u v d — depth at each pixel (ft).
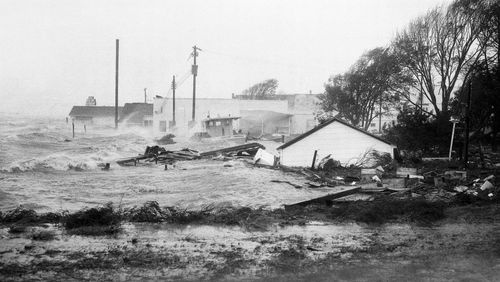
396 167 89.86
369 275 29.53
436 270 30.42
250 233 40.96
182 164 105.81
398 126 118.11
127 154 136.77
